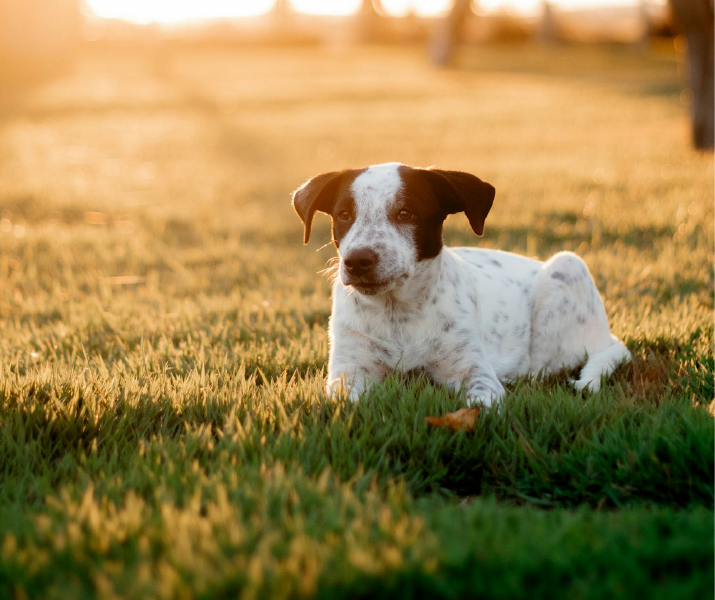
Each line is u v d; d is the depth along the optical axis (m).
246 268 7.12
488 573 1.92
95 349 4.74
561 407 3.24
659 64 43.25
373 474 2.66
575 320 4.23
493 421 3.07
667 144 14.17
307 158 14.77
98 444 3.05
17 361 4.22
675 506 2.62
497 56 50.62
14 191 11.38
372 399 3.30
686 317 4.70
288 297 5.85
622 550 2.02
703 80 12.95
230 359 4.19
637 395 3.53
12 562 1.96
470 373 3.75
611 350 4.11
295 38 65.25
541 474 2.77
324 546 1.99
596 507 2.67
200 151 16.84
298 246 8.20
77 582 1.92
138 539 2.10
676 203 8.71
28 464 2.80
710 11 12.62
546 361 4.31
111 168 14.59
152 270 7.16
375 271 3.38
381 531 2.08
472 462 2.90
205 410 3.32
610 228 7.89
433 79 35.66
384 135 17.69
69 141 18.36
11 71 36.72
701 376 3.67
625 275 5.99
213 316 5.38
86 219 10.00
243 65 47.06
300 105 26.20
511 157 13.76
